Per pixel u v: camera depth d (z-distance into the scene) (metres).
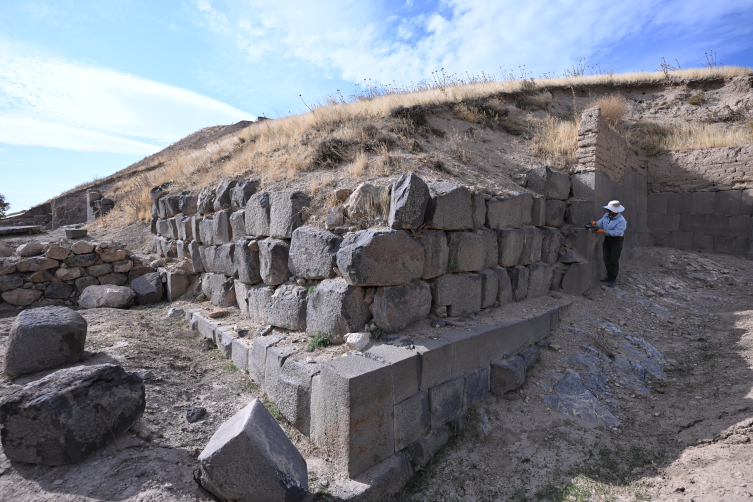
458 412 3.86
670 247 10.25
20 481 2.49
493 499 3.11
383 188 4.36
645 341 5.36
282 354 3.81
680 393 4.22
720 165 9.66
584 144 6.90
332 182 5.26
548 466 3.42
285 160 6.56
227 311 5.77
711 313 6.29
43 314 3.87
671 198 10.32
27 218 19.33
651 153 10.70
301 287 4.43
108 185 18.02
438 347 3.59
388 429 3.16
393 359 3.27
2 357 4.02
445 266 4.38
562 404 4.13
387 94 11.47
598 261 6.96
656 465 3.31
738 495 2.71
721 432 3.44
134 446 2.90
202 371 4.43
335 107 9.10
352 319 3.78
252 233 5.46
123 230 10.12
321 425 3.18
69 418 2.63
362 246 3.56
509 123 8.99
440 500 3.09
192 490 2.61
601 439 3.71
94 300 6.56
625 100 13.53
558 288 6.45
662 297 6.91
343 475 2.96
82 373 2.83
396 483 3.11
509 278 5.41
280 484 2.52
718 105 12.50
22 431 2.58
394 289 3.86
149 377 3.88
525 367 4.45
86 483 2.51
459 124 8.56
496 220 5.19
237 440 2.46
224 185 6.29
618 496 3.05
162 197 8.48
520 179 6.50
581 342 5.10
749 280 7.68
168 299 7.24
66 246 6.99
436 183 4.70
